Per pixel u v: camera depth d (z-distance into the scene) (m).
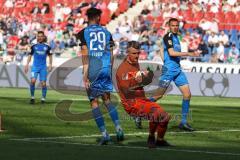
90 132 23.30
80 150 18.53
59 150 18.45
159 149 19.05
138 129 24.70
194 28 60.44
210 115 32.25
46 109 33.09
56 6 66.94
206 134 23.58
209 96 50.62
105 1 67.69
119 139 20.62
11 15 68.00
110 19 66.75
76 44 61.12
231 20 62.53
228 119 30.30
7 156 17.17
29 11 67.81
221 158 17.38
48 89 51.00
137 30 60.41
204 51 56.34
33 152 17.97
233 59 55.81
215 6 63.50
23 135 22.08
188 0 64.25
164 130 19.53
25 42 60.66
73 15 65.81
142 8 66.94
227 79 50.53
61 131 23.45
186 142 20.97
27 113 30.45
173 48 25.34
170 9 63.31
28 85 54.62
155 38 58.91
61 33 62.44
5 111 31.30
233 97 50.19
